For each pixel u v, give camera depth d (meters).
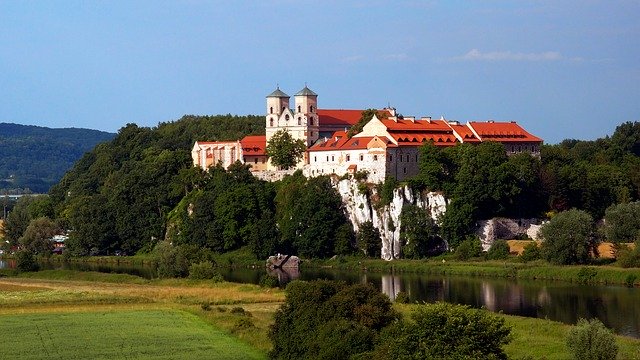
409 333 173.00
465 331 168.75
